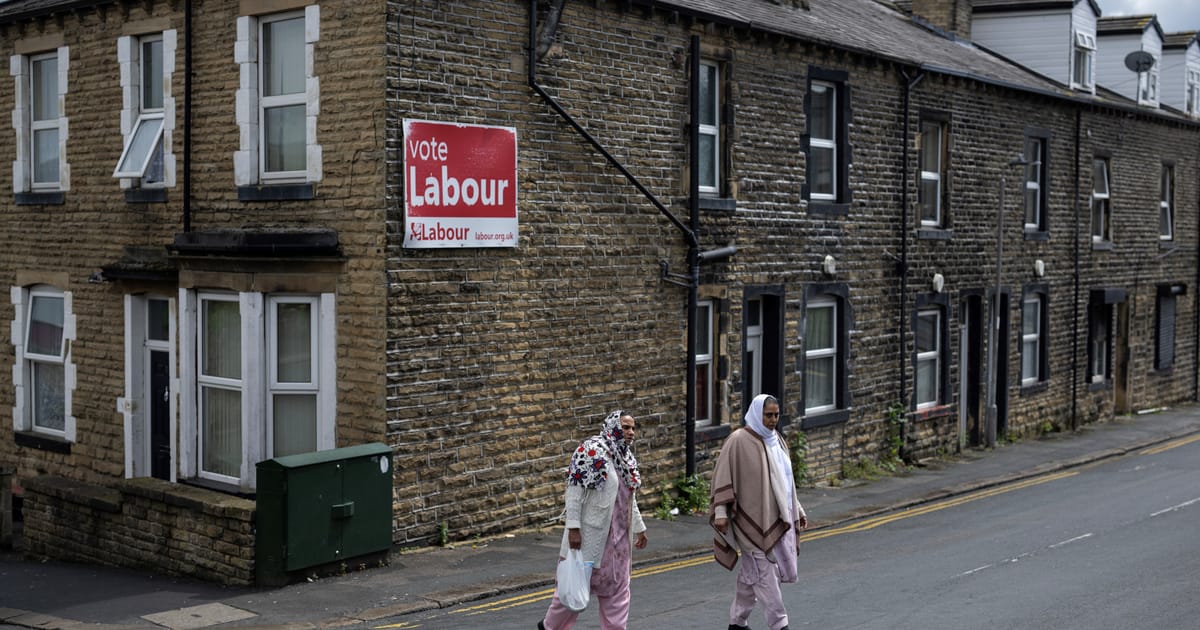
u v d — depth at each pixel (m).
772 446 8.97
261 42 13.68
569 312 14.48
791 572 9.01
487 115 13.36
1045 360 25.33
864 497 17.66
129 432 15.37
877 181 19.67
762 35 17.05
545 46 13.97
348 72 12.59
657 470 15.82
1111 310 28.28
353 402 12.72
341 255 12.69
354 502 11.77
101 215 15.69
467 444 13.30
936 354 21.78
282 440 13.40
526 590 11.48
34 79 16.86
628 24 15.11
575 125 14.20
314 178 12.95
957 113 21.72
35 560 13.91
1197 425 27.75
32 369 17.20
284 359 13.38
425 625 9.99
